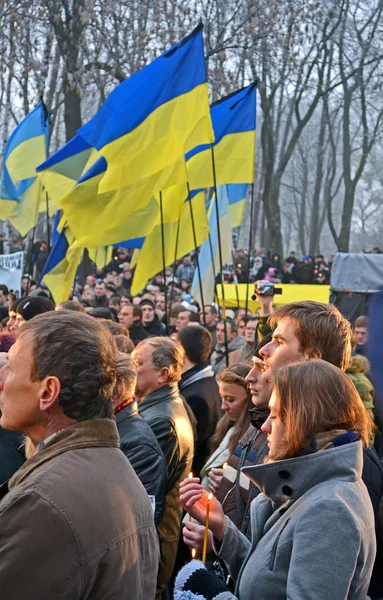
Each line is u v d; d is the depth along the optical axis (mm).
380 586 2797
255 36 20484
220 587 2309
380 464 2836
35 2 19109
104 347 2014
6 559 1726
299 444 2166
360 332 6480
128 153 6461
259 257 22422
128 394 3535
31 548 1729
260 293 5805
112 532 1828
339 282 11766
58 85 29844
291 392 2191
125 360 3520
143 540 1969
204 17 20734
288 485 2146
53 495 1786
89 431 1954
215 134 7793
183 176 6723
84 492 1825
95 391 1971
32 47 20016
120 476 1941
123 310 8078
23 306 5422
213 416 5098
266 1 20219
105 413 2010
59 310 2090
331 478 2131
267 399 3062
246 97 7785
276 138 34875
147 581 1992
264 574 2139
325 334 2697
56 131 33312
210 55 20594
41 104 10148
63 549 1741
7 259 11898
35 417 1963
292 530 2107
